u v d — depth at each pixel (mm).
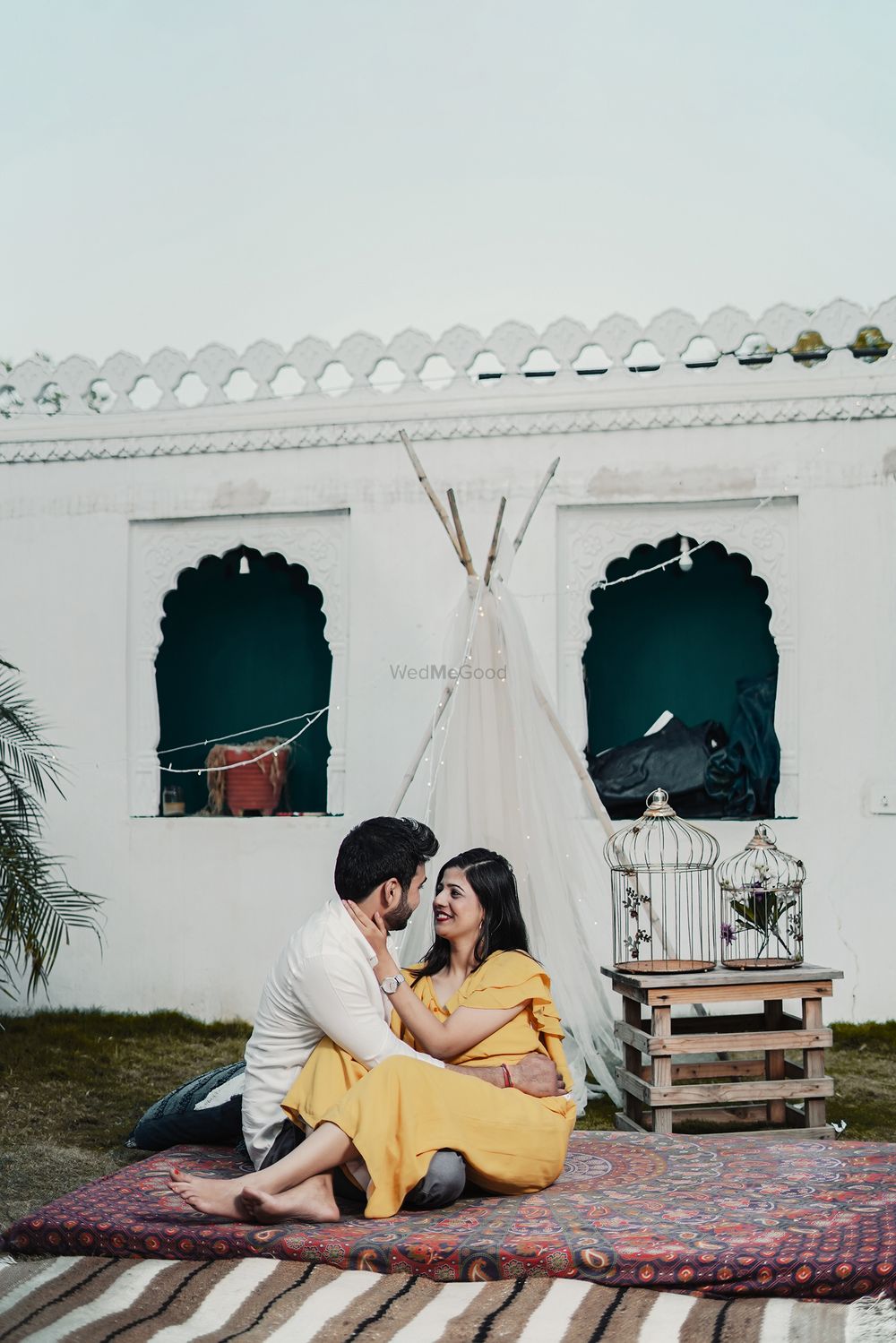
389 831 3533
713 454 6609
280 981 3471
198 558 7188
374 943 3537
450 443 6840
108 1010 6973
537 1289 2734
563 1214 3119
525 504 6754
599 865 5785
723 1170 3566
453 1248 2838
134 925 6988
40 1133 4766
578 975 5383
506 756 5406
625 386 6684
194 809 7883
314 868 6801
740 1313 2592
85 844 7082
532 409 6750
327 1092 3330
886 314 6520
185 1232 2977
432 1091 3262
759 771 6793
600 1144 3990
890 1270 2635
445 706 5613
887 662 6387
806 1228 2914
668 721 7184
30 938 5996
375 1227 3051
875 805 6336
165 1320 2617
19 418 7305
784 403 6551
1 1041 6352
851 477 6477
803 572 6504
